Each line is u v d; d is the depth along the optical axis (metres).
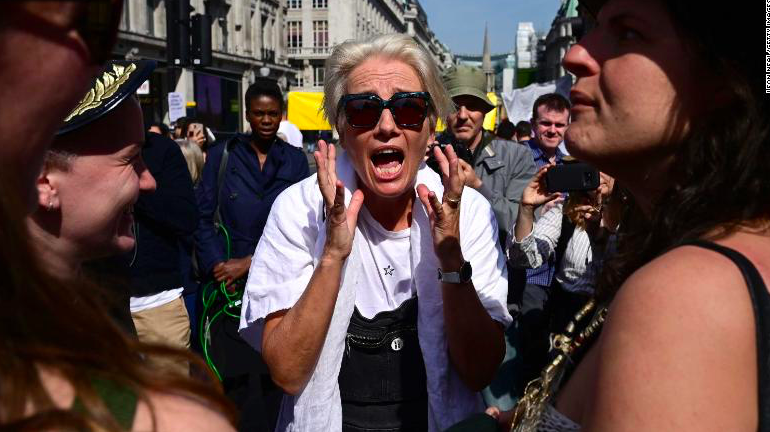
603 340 0.84
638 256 0.99
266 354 1.87
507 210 3.63
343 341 1.92
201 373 0.80
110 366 0.63
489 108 4.07
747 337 0.74
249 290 2.01
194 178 5.59
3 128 0.59
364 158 1.96
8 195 0.58
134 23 26.28
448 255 1.85
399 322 2.00
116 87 1.44
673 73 0.89
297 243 1.99
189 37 7.86
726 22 0.86
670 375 0.75
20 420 0.56
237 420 0.73
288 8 63.16
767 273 0.78
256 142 4.42
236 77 38.44
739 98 0.87
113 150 1.43
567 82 12.22
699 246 0.82
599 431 0.81
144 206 3.06
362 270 2.02
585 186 2.04
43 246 1.36
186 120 8.54
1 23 0.56
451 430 1.48
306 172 4.58
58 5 0.58
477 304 1.92
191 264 4.07
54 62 0.59
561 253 3.21
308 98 16.59
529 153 4.01
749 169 0.86
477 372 1.98
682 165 0.92
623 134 0.94
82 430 0.58
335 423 1.90
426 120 2.04
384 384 2.00
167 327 3.20
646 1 0.90
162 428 0.63
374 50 2.01
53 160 1.34
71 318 0.62
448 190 1.85
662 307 0.77
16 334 0.58
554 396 1.12
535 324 3.53
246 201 4.28
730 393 0.74
